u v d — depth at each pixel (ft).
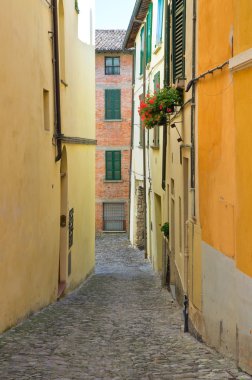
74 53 63.46
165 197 64.49
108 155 145.38
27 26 39.17
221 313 29.66
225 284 28.81
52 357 28.96
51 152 48.57
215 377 24.18
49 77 47.67
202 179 34.71
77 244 65.98
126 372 26.00
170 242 58.59
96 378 24.80
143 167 90.74
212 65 32.07
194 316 36.68
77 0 64.85
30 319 39.68
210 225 32.35
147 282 70.85
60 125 50.80
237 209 26.35
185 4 44.09
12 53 35.17
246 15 24.81
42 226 44.65
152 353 30.66
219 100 30.32
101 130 145.18
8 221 34.45
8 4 34.19
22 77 37.70
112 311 47.19
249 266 24.66
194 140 37.81
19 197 37.06
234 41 26.73
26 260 39.14
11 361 27.66
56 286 51.78
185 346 32.68
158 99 49.57
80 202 68.18
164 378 24.52
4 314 34.09
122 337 35.88
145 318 43.93
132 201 118.42
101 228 145.89
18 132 36.68
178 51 47.98
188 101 40.50
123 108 144.97
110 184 145.79
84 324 40.06
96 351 31.14
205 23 33.96
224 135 29.14
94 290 63.05
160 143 71.10
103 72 144.87
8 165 34.40
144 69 86.12
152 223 84.89
